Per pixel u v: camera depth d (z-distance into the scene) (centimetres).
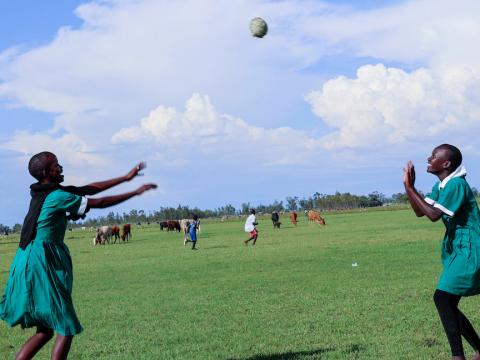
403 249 2652
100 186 730
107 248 4375
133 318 1254
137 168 734
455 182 732
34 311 689
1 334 1184
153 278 2031
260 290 1565
